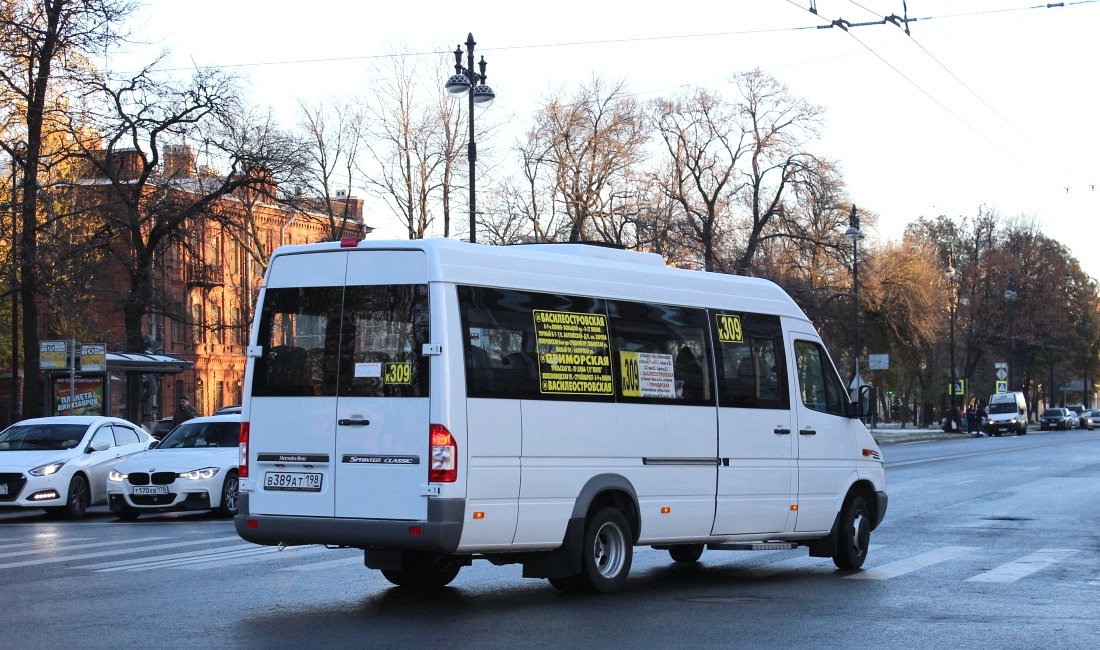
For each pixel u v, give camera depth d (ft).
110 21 116.37
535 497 33.60
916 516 64.13
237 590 36.91
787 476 41.52
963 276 292.61
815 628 29.96
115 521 67.62
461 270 32.83
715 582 39.47
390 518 32.09
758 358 41.42
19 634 28.68
